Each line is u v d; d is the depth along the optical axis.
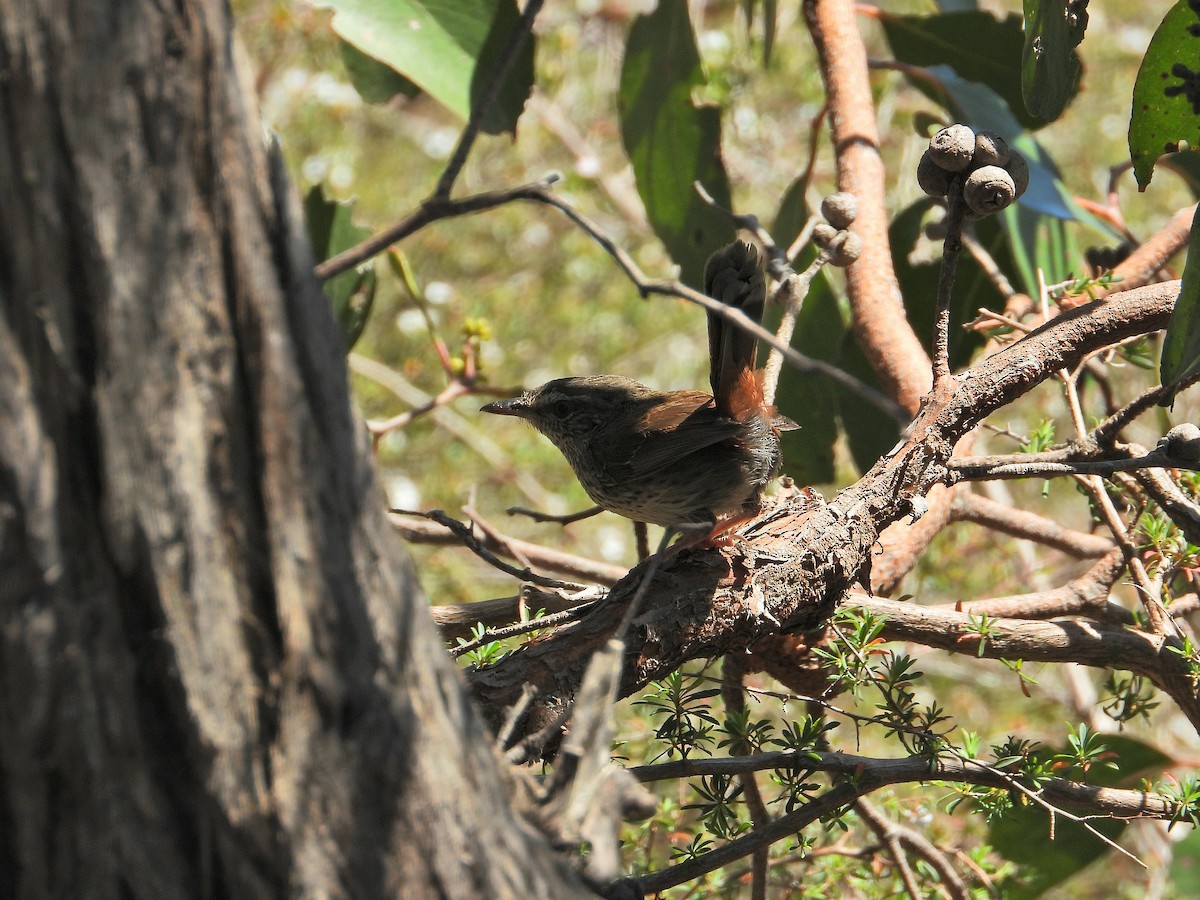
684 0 9.26
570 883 3.60
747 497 7.70
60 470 3.15
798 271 9.55
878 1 17.94
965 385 6.08
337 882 3.20
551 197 3.70
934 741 5.56
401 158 19.53
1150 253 8.40
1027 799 5.76
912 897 6.68
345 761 3.22
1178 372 5.38
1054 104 6.87
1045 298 7.27
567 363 17.19
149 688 3.20
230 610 3.18
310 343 3.29
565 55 18.34
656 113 9.66
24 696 3.16
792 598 5.60
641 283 3.58
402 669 3.34
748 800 6.43
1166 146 6.97
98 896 3.23
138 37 3.13
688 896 6.91
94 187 3.12
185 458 3.15
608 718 3.89
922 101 18.20
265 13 17.27
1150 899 9.15
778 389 9.66
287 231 3.30
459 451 15.58
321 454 3.27
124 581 3.17
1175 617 7.03
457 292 17.55
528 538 15.32
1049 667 13.41
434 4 7.45
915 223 10.14
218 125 3.20
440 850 3.30
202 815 3.20
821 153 17.31
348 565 3.27
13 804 3.23
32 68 3.10
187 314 3.17
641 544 8.17
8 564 3.13
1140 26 20.03
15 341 3.14
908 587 12.00
